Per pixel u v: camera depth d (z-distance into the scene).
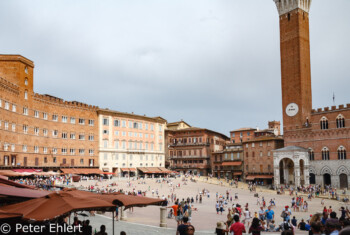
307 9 127.38
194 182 124.81
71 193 18.23
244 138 169.50
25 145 102.00
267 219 42.50
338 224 12.88
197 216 56.19
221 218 54.62
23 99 101.62
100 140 131.50
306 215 65.19
